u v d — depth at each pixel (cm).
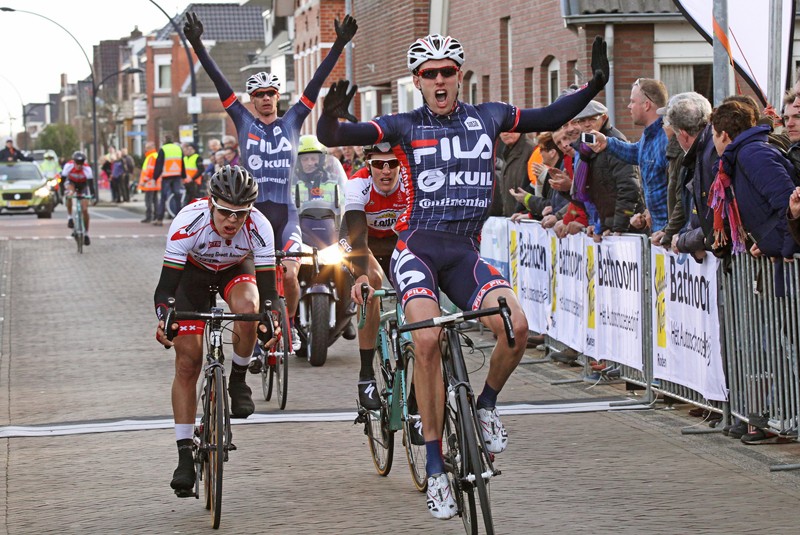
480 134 651
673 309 938
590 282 1102
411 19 2912
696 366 903
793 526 642
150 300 1822
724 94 1050
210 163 3334
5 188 4409
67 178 2966
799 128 801
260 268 749
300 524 677
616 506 691
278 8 5206
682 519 661
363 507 710
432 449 628
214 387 689
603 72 666
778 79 1066
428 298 638
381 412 770
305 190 1260
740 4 1069
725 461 789
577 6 1775
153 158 3800
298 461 827
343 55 3700
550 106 668
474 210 654
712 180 845
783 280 784
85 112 11025
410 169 653
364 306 772
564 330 1182
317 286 1228
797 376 777
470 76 2548
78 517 703
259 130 1151
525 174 1393
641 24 1805
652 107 1004
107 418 984
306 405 1030
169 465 823
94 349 1368
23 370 1239
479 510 689
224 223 710
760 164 781
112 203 5597
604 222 1069
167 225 3716
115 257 2561
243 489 758
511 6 2223
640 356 996
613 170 1052
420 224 655
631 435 876
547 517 673
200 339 721
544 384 1103
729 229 827
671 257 937
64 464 831
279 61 5794
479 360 1251
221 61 8531
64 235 3325
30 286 2044
